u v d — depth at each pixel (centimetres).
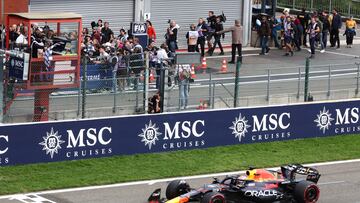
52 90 4050
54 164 3641
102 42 5272
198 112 3966
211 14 6106
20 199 3241
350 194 3434
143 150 3853
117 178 3541
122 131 3794
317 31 6128
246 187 3094
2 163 3562
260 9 6881
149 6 6197
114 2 6050
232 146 4059
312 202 3170
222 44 6494
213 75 4584
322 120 4306
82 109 4094
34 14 4325
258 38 6594
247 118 4094
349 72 5000
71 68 4138
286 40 6231
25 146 3597
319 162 3938
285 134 4209
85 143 3712
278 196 3116
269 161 3897
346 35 6650
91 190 3381
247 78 4650
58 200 3244
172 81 4266
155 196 3045
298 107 4231
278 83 4756
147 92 4197
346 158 4019
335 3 7825
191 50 5934
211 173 3684
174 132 3916
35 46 4056
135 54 4225
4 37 4850
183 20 6384
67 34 4366
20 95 3950
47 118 4009
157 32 6278
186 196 3014
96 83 4116
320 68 4959
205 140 3997
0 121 3797
